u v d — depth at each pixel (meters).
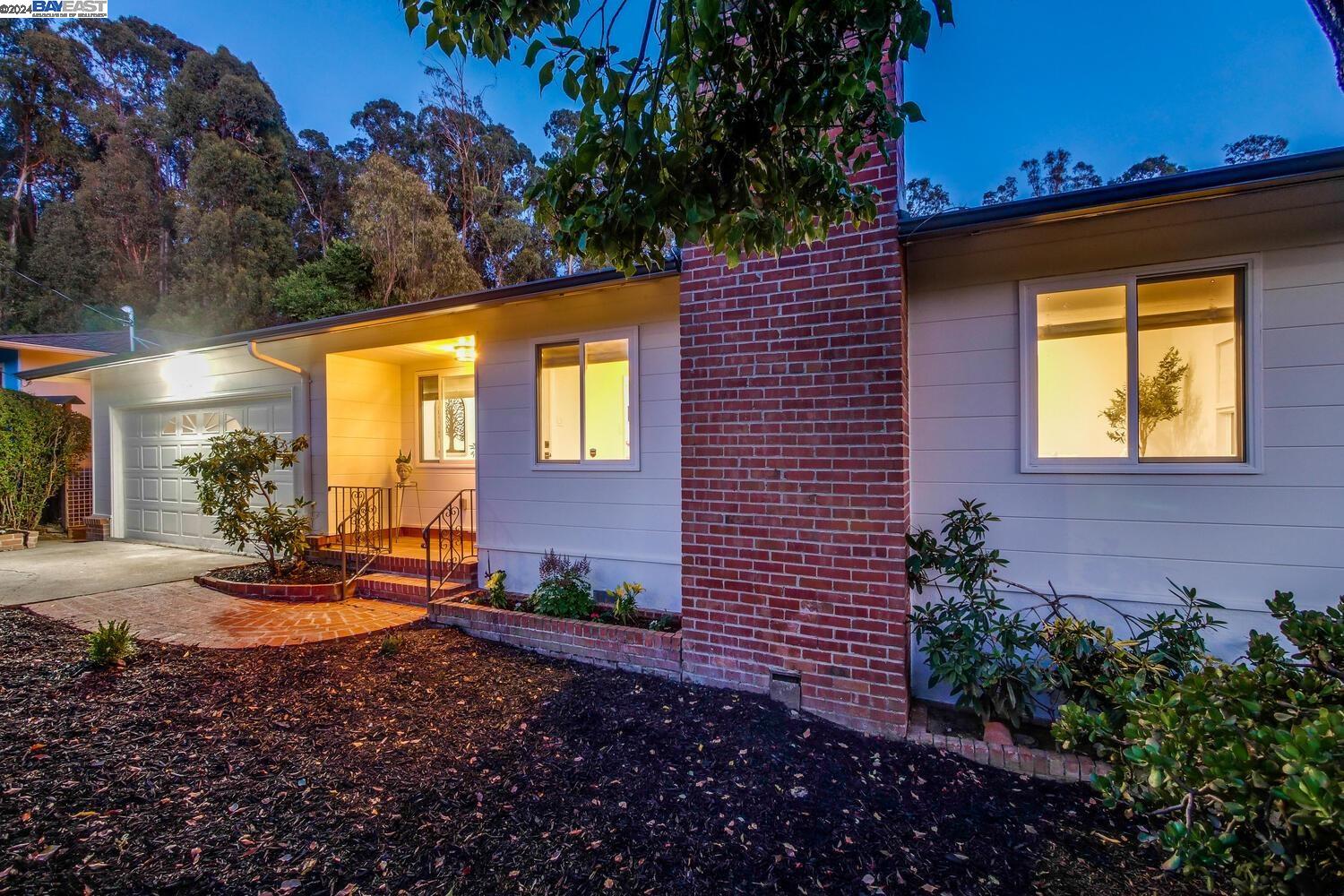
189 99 23.11
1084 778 2.82
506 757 2.94
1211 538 3.36
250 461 6.40
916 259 3.96
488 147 23.92
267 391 7.78
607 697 3.63
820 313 3.47
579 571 5.27
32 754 2.88
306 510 7.43
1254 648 2.18
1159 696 1.78
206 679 3.90
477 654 4.43
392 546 7.29
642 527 5.20
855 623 3.36
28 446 9.48
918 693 3.84
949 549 3.55
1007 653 3.18
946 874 2.20
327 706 3.51
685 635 3.88
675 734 3.16
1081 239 3.59
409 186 17.75
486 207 22.89
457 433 7.89
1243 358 3.32
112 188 22.06
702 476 3.80
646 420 5.18
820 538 3.46
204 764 2.84
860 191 2.29
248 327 19.11
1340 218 3.12
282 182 22.66
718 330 3.76
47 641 4.60
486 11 1.71
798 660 3.50
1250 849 1.47
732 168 1.84
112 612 5.46
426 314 5.68
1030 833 2.44
